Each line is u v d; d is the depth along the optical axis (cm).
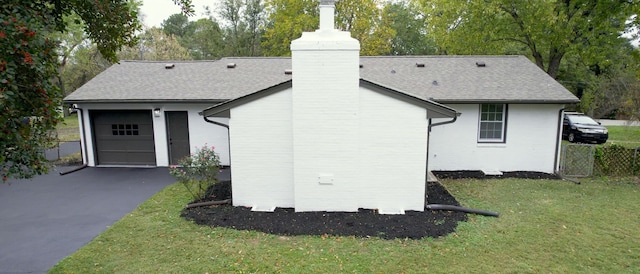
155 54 3028
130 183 1040
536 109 1141
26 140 412
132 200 876
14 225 720
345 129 732
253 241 629
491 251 593
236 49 2906
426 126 748
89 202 862
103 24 636
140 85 1279
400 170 766
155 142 1255
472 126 1156
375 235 650
